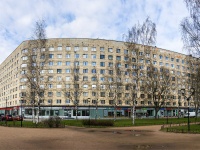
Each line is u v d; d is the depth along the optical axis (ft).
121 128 110.22
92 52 273.54
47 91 263.90
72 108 264.31
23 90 278.46
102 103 269.85
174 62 328.70
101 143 58.34
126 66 277.64
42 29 154.40
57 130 94.73
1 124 127.34
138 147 52.65
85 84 268.21
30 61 152.66
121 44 283.38
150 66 219.82
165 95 254.47
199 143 59.72
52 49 270.46
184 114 298.76
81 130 96.27
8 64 339.77
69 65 268.62
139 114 285.84
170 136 76.07
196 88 205.05
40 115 262.47
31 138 67.21
